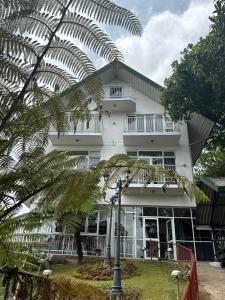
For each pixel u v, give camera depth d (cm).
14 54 179
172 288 897
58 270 1276
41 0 186
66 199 172
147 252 1647
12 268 176
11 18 182
